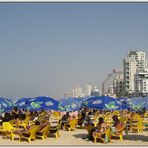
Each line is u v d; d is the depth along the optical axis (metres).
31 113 30.33
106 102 18.34
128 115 31.50
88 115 26.92
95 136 18.41
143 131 25.08
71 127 25.19
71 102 26.92
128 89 188.12
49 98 21.14
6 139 19.45
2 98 22.70
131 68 190.12
